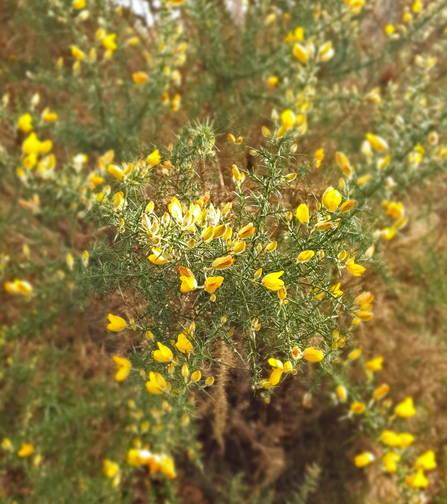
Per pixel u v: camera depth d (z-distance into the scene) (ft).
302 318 1.15
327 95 2.96
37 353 2.71
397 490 2.52
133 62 3.18
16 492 2.76
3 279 2.90
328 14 3.10
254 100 2.81
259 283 1.12
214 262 1.01
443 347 2.65
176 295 1.14
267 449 2.60
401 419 2.64
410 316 2.70
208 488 2.82
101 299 1.26
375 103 3.01
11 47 3.25
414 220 2.91
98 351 1.56
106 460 2.50
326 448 2.80
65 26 3.10
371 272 1.38
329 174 1.37
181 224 1.02
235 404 1.40
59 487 2.47
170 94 2.96
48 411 2.56
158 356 1.09
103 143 2.82
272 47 3.20
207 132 1.22
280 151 1.18
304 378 1.32
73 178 2.36
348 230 1.17
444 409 2.69
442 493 2.59
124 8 3.15
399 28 3.23
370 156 2.54
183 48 2.62
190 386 1.14
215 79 2.96
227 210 1.11
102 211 1.16
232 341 1.17
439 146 2.54
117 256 1.17
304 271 1.15
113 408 2.59
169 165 1.22
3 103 2.65
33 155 2.33
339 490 2.72
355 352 1.46
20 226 2.88
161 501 2.77
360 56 3.49
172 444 2.44
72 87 2.91
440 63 3.36
